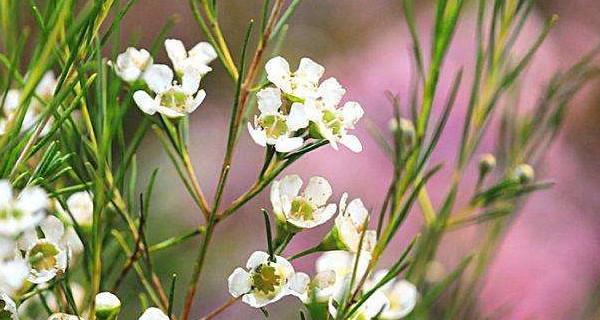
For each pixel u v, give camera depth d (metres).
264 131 0.48
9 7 0.53
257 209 1.11
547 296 1.07
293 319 0.98
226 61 0.50
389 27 1.31
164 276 0.95
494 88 0.58
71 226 0.51
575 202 1.17
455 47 1.15
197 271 0.49
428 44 1.25
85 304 0.51
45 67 0.46
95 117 0.51
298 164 1.15
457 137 1.10
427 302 0.58
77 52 0.48
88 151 0.51
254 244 1.08
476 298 0.61
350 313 0.48
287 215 0.48
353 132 1.18
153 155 1.06
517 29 0.58
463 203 0.86
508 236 1.09
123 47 1.26
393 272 0.49
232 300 0.49
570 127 1.23
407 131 0.56
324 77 1.26
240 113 0.50
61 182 0.53
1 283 0.45
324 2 1.32
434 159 1.09
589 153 1.22
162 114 0.49
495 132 1.05
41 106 0.51
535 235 1.10
